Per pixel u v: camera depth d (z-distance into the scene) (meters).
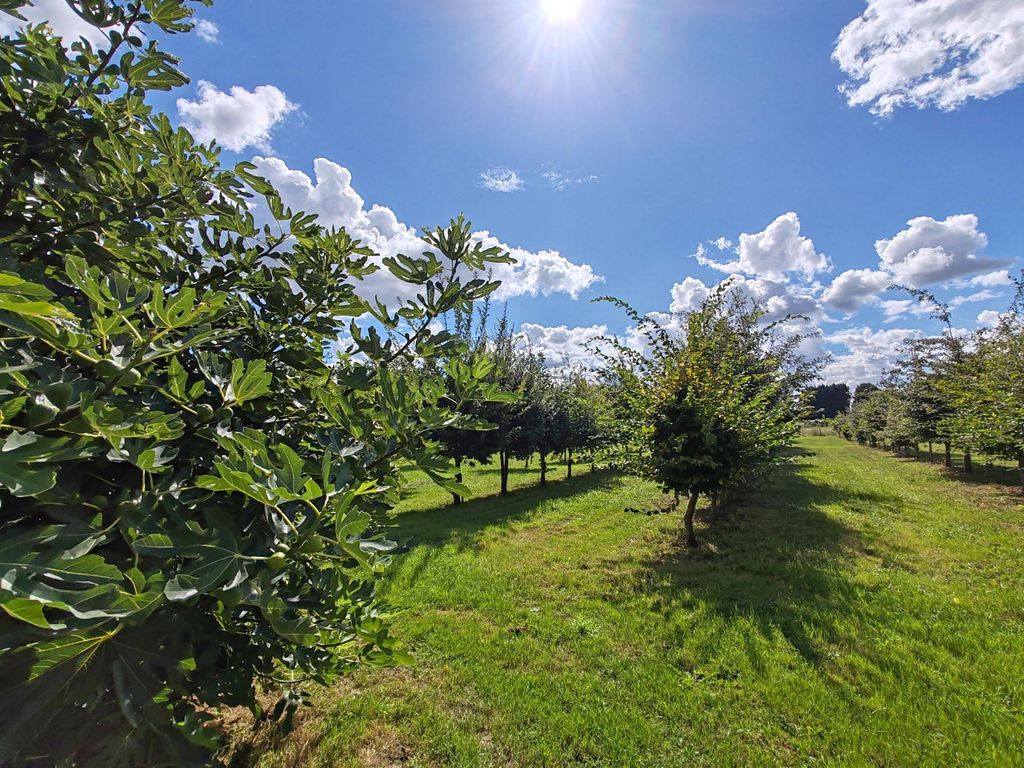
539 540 7.21
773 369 8.91
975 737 2.57
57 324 0.92
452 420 1.46
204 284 1.72
